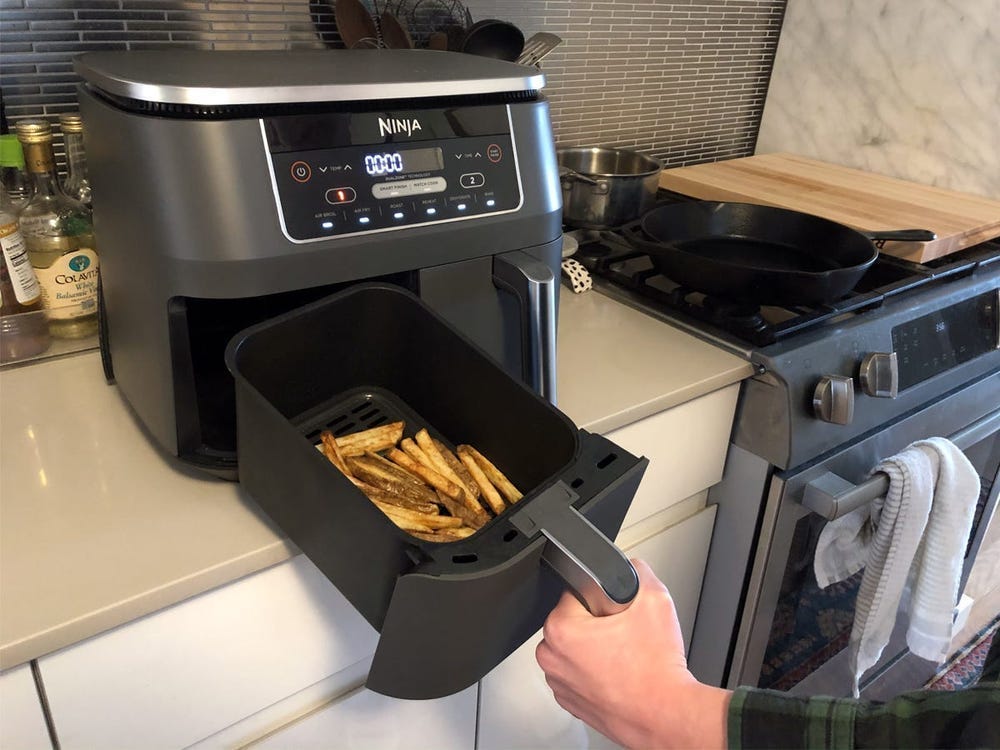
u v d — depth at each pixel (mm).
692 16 1562
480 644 581
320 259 661
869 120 1636
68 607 573
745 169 1617
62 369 887
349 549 552
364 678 830
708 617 1235
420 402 771
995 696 453
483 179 742
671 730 550
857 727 504
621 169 1463
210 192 607
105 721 633
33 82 912
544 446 651
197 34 1004
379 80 676
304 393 737
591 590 520
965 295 1208
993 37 1415
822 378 997
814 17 1674
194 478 721
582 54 1427
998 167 1460
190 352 667
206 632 659
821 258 1189
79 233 891
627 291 1159
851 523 1170
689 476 1049
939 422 1258
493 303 799
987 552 1878
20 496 683
